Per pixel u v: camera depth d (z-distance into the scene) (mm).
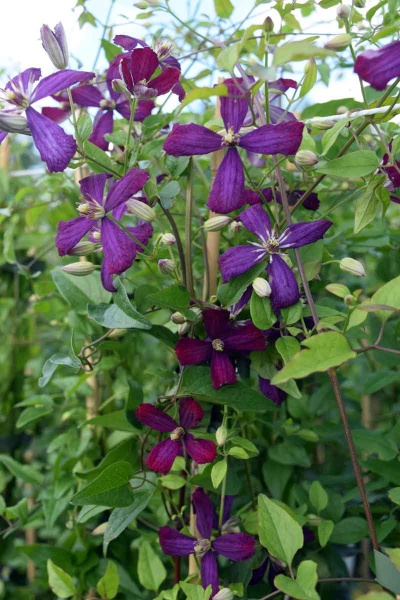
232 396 273
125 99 327
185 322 285
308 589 223
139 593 375
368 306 211
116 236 253
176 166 292
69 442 411
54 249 513
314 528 360
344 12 262
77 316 393
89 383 414
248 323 282
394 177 254
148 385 442
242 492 377
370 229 392
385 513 346
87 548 396
